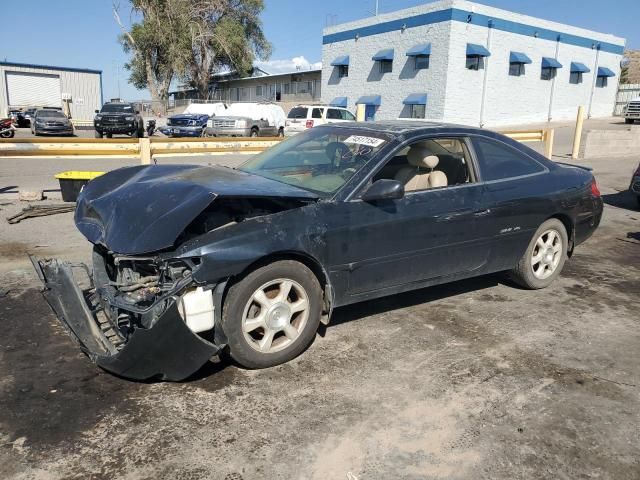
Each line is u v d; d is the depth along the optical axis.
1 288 5.04
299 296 3.73
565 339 4.26
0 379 3.47
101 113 28.05
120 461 2.72
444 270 4.50
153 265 3.42
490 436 3.01
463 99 31.08
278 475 2.66
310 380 3.54
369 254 3.97
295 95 47.47
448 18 29.52
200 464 2.72
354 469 2.72
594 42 37.03
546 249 5.25
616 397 3.44
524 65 33.53
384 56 33.03
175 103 49.59
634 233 8.04
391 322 4.48
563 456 2.86
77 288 3.73
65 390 3.36
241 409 3.20
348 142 4.46
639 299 5.20
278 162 4.66
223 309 3.44
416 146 4.45
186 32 45.00
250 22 48.47
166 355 3.16
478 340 4.19
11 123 28.95
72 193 8.22
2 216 7.78
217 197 3.35
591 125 31.58
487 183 4.67
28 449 2.79
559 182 5.22
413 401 3.33
